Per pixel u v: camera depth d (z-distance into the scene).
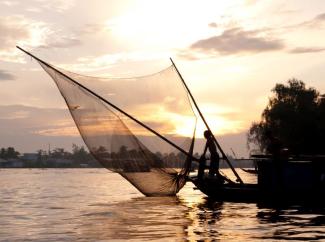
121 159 20.38
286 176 18.94
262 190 19.17
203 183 20.25
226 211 16.23
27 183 47.19
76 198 23.73
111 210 16.94
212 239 10.56
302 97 68.06
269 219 14.01
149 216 14.93
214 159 20.73
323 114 63.22
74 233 11.73
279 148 19.20
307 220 13.72
